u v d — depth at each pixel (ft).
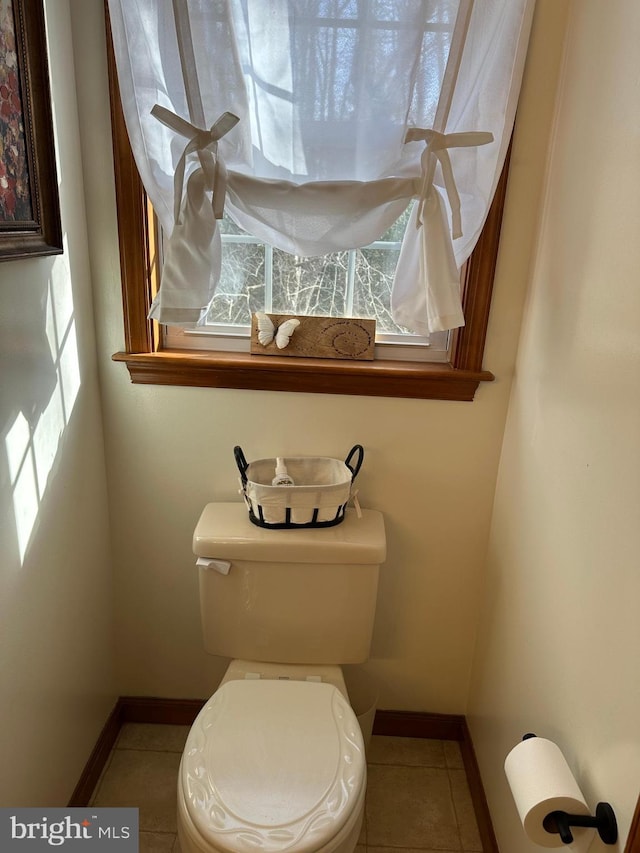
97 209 4.49
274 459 4.94
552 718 3.64
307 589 4.68
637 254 2.92
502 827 4.46
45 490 4.06
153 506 5.25
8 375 3.51
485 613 5.26
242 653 4.92
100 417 4.97
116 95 4.18
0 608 3.56
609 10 3.40
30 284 3.72
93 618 5.07
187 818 3.48
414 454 5.04
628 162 3.08
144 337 4.75
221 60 3.80
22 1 3.36
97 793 5.14
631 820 2.64
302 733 3.96
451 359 4.93
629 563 2.84
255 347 4.94
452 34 3.75
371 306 5.03
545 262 4.21
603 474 3.17
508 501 4.77
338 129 4.02
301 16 3.81
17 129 3.40
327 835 3.36
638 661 2.70
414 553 5.34
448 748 5.82
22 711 3.89
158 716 5.89
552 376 3.98
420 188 4.02
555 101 4.17
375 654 5.70
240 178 4.07
